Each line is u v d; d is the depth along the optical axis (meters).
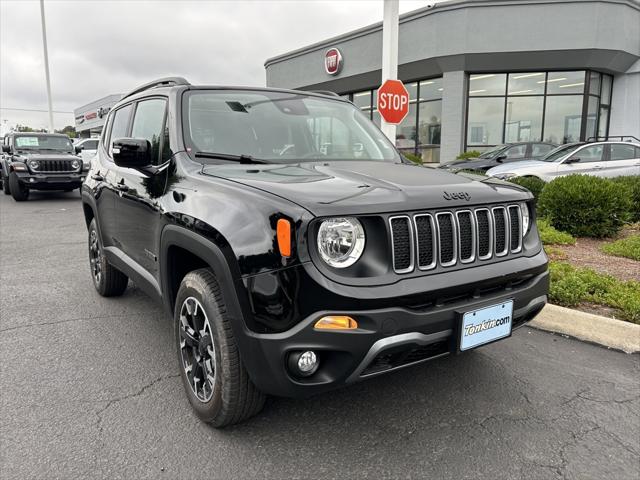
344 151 3.61
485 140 19.50
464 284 2.38
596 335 3.79
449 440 2.56
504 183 2.98
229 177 2.65
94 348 3.69
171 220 2.77
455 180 2.78
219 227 2.34
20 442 2.51
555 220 7.67
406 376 3.25
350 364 2.14
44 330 4.04
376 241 2.23
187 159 3.01
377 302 2.12
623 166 11.17
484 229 2.60
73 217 11.09
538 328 4.08
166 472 2.30
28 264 6.45
